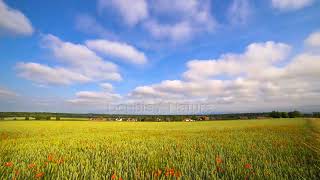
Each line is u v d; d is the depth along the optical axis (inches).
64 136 822.5
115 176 233.9
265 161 319.9
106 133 985.5
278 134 829.8
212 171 256.2
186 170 273.1
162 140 648.4
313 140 605.3
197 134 887.7
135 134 914.7
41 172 254.7
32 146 510.0
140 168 283.9
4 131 1089.4
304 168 273.0
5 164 291.0
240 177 245.8
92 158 353.4
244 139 656.4
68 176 247.0
